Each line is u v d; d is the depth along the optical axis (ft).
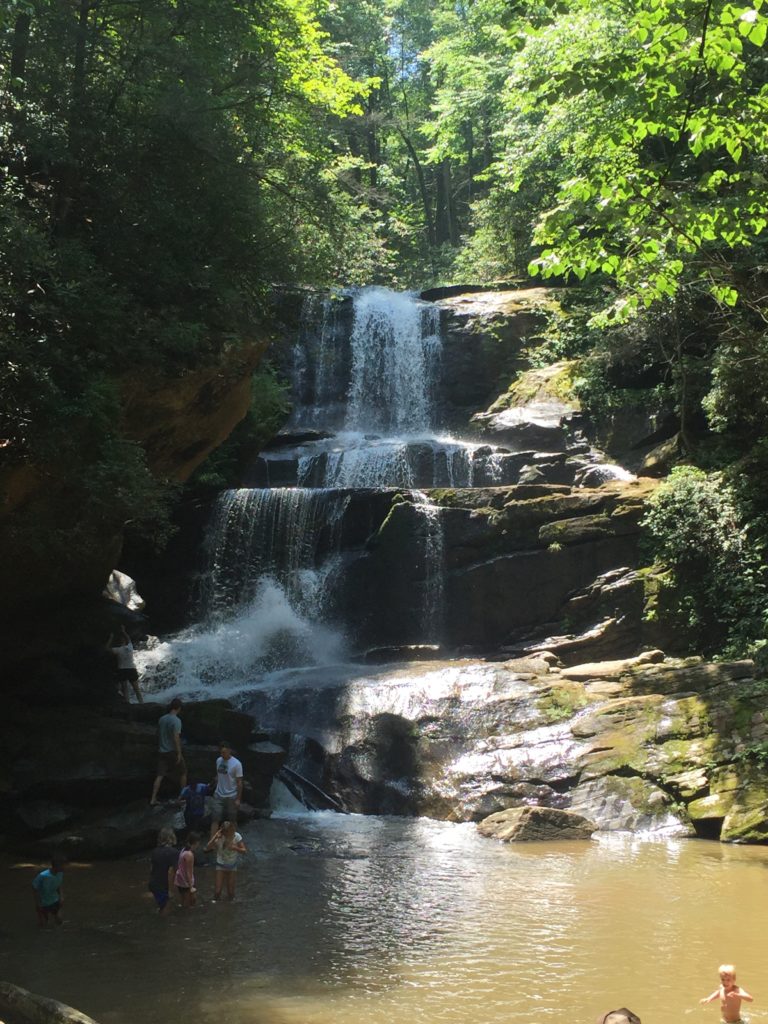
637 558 78.43
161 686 74.69
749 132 38.40
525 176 115.85
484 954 32.96
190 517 89.61
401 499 83.30
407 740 60.70
